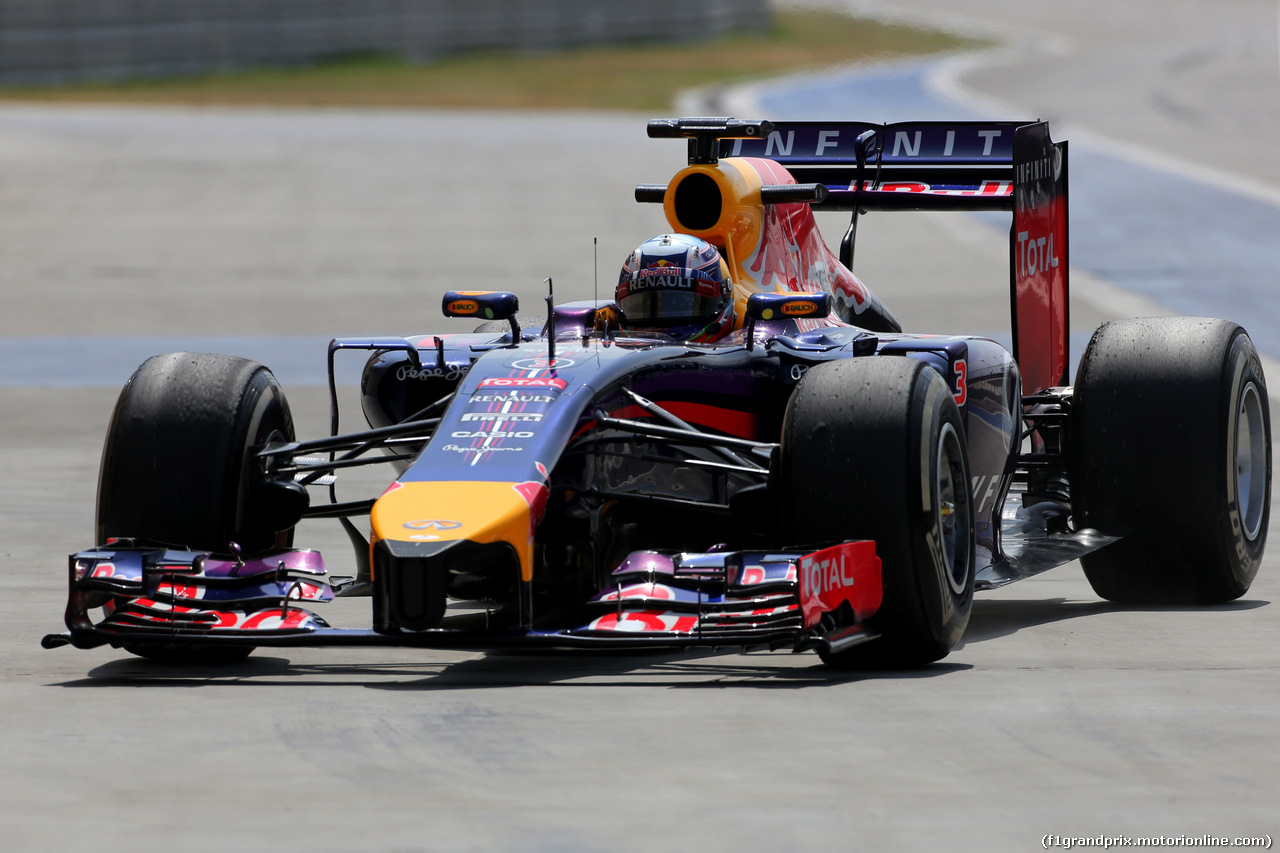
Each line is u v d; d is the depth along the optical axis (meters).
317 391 49.12
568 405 19.22
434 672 19.42
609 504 20.38
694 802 13.57
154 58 182.62
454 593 19.78
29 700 17.69
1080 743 15.35
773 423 22.81
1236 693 17.48
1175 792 13.79
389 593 17.38
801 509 18.77
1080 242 83.94
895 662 19.14
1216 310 64.94
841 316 26.55
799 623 17.41
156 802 13.70
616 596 18.09
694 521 22.12
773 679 18.61
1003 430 24.03
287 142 131.62
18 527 31.36
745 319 23.48
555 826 12.97
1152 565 23.95
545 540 19.67
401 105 164.88
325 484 22.53
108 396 49.12
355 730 16.09
